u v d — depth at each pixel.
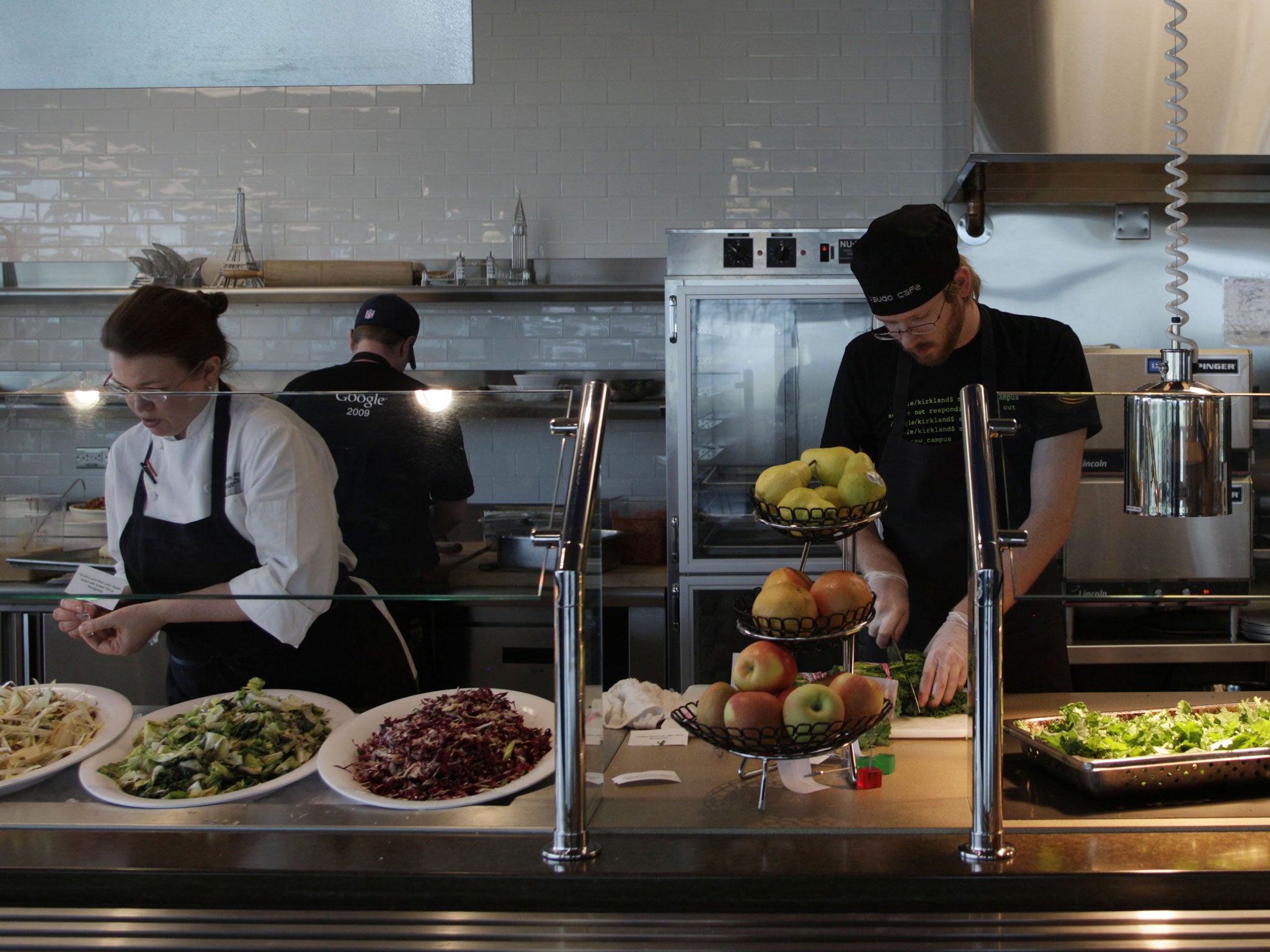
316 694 1.49
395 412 1.34
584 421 1.25
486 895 1.03
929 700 1.46
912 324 1.85
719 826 1.13
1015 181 3.68
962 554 1.95
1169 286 1.29
